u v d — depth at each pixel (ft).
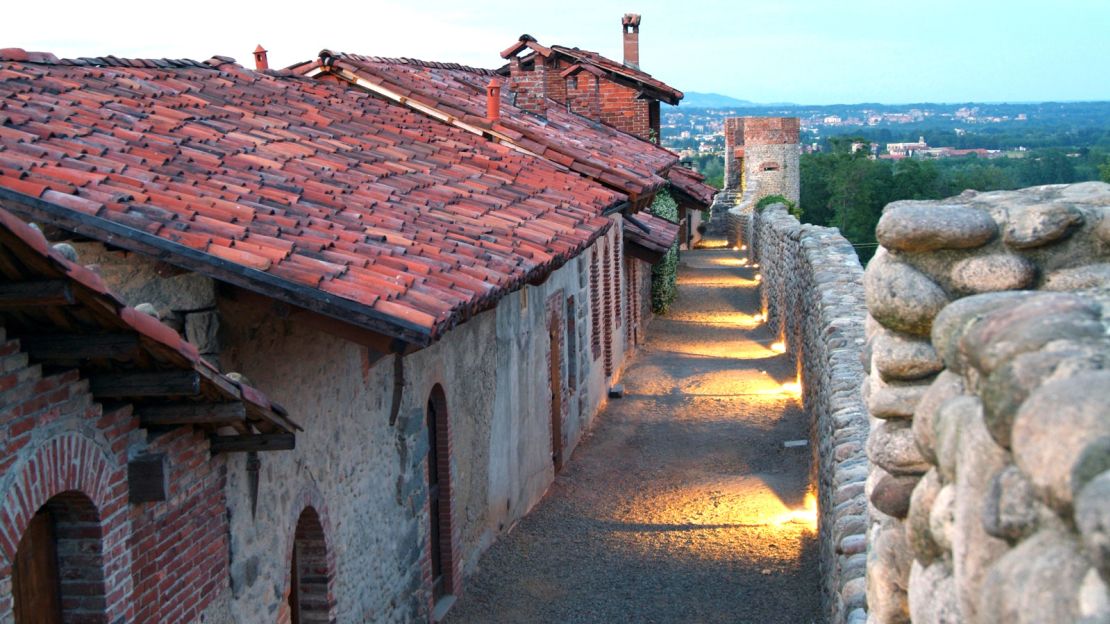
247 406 18.35
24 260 13.52
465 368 35.58
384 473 29.25
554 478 47.65
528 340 43.50
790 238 66.54
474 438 36.52
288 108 37.19
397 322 19.97
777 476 44.80
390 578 29.45
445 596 33.86
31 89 26.50
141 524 18.20
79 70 30.27
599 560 36.73
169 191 22.43
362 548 27.61
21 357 15.16
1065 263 10.66
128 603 17.71
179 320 20.17
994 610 6.73
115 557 17.37
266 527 22.57
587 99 83.56
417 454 31.42
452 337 34.30
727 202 186.39
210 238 20.01
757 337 82.28
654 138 101.81
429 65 61.87
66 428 16.11
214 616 20.42
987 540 7.59
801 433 50.90
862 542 22.20
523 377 42.73
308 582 25.39
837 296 38.81
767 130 178.40
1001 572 6.70
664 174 62.75
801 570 33.47
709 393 62.28
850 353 32.04
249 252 20.11
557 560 37.17
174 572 19.10
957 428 8.59
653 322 91.76
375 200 28.86
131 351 15.35
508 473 40.47
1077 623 5.54
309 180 28.14
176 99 31.40
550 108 74.23
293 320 22.25
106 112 26.86
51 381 15.74
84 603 17.10
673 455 50.37
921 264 11.26
